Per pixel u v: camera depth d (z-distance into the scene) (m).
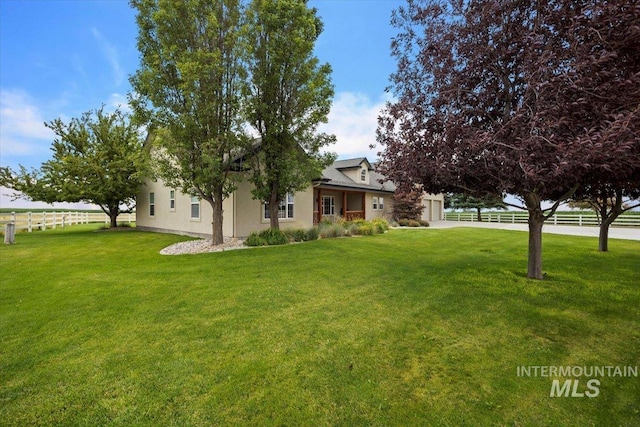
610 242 11.41
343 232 13.14
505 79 5.03
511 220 27.67
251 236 10.51
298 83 9.99
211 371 2.84
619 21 3.64
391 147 5.57
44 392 2.55
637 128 3.44
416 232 15.16
